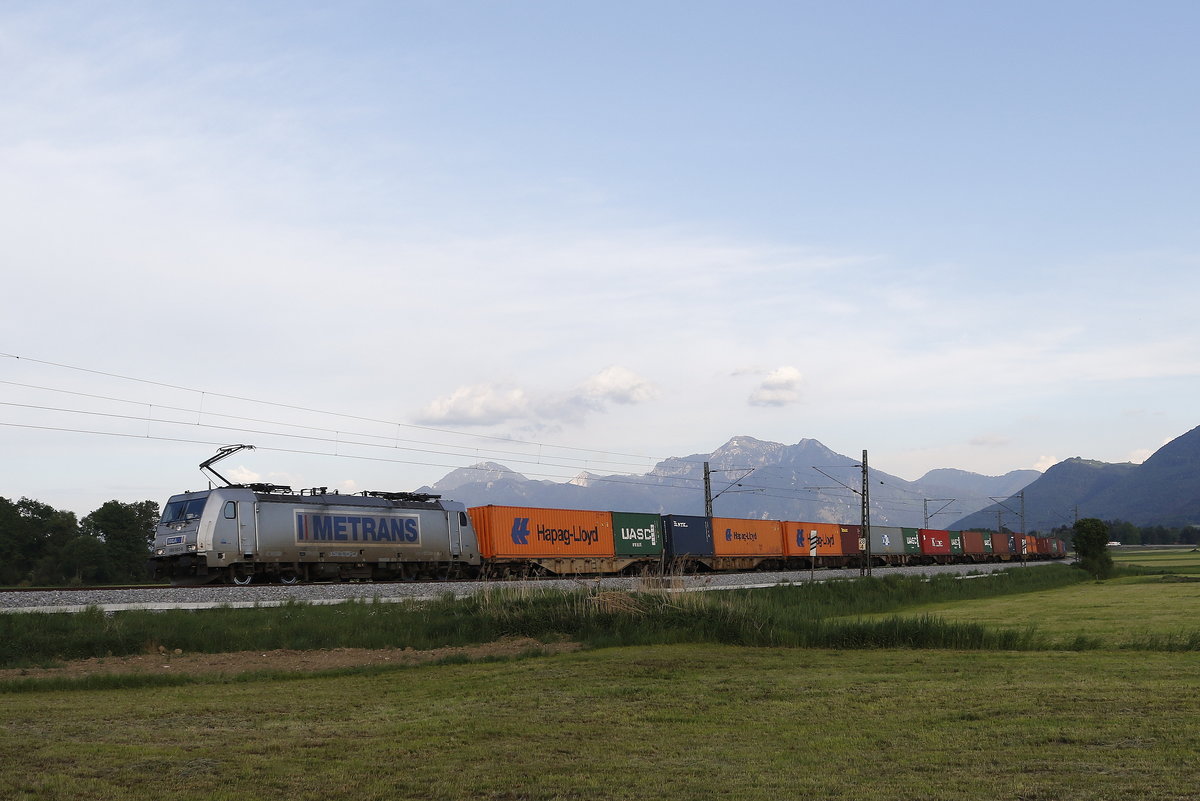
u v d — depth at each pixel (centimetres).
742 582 4741
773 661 1969
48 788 897
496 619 2494
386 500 3972
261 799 880
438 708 1429
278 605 2634
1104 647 2148
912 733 1163
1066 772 938
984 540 9838
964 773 951
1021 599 4506
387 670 1931
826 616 3272
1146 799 828
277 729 1248
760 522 6419
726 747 1113
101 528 8006
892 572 6381
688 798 877
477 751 1102
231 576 3378
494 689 1625
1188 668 1697
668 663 1938
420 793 909
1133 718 1198
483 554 4375
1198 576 6712
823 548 6862
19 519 7631
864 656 2045
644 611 2525
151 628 2173
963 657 1978
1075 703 1324
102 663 1959
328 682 1762
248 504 3431
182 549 3362
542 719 1322
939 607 3978
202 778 954
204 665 1977
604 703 1462
